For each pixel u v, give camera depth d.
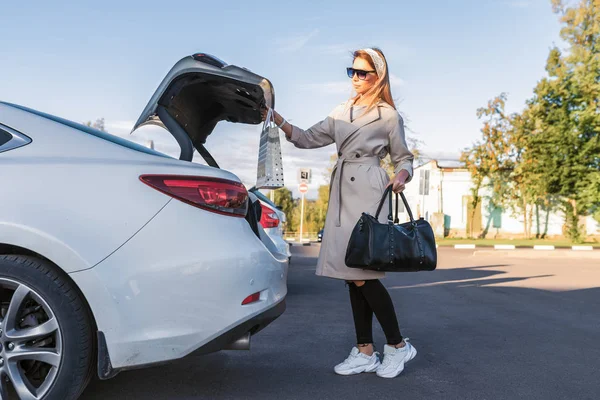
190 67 2.90
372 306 3.38
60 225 2.37
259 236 3.08
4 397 2.39
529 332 4.90
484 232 32.34
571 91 26.67
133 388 3.04
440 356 3.97
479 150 30.78
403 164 3.40
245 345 2.63
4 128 2.56
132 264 2.41
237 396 2.95
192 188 2.54
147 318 2.42
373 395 3.03
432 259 3.14
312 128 3.50
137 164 2.54
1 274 2.38
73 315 2.39
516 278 9.83
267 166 3.11
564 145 26.77
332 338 4.45
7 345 2.38
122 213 2.44
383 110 3.43
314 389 3.11
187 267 2.47
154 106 2.95
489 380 3.38
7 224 2.35
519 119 29.66
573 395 3.12
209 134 3.68
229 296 2.53
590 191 25.72
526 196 29.42
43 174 2.44
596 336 4.77
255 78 2.96
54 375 2.37
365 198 3.34
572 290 8.08
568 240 30.22
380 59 3.44
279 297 2.84
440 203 32.66
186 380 3.22
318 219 43.00
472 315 5.77
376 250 3.08
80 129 2.70
